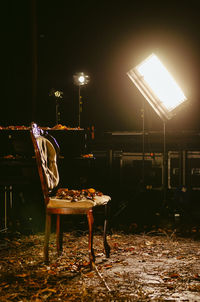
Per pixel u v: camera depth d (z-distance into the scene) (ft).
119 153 26.35
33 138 10.50
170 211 18.94
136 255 12.01
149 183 25.38
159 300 8.23
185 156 24.73
